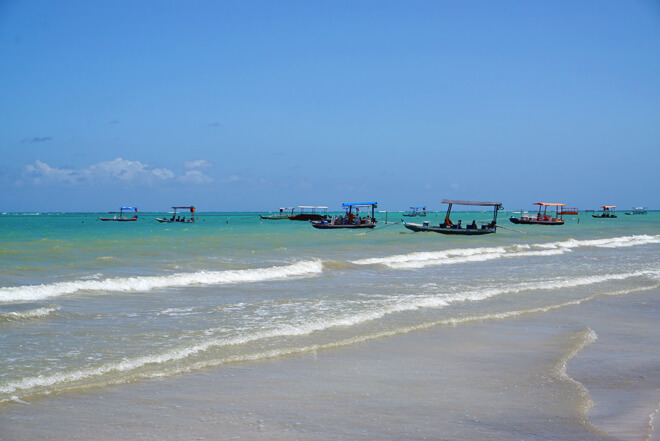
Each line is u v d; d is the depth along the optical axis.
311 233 57.66
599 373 9.12
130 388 7.83
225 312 13.76
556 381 8.62
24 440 5.95
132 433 6.24
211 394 7.67
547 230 73.44
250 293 17.33
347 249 36.66
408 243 43.06
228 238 46.00
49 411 6.86
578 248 41.81
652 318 14.30
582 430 6.46
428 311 14.48
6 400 7.14
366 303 15.30
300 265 24.14
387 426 6.57
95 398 7.38
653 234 65.81
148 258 27.36
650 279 21.91
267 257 29.48
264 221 121.75
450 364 9.59
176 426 6.47
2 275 19.97
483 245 42.75
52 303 14.73
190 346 10.07
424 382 8.48
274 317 13.11
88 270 22.41
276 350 10.10
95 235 52.59
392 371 9.07
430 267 26.84
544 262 29.72
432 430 6.45
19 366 8.62
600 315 14.61
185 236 49.94
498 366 9.48
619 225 93.12
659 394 7.99
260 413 6.96
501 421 6.78
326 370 9.02
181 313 13.59
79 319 12.62
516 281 20.88
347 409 7.18
